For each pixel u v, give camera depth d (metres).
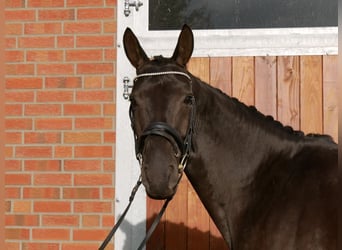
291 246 3.03
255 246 3.19
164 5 4.56
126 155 4.42
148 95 3.12
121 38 4.48
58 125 4.50
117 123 4.43
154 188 2.97
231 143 3.37
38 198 4.49
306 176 3.15
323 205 3.01
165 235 4.43
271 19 4.50
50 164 4.49
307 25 4.48
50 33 4.54
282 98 4.41
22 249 4.48
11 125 4.53
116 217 4.41
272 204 3.19
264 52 4.45
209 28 4.54
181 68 3.25
